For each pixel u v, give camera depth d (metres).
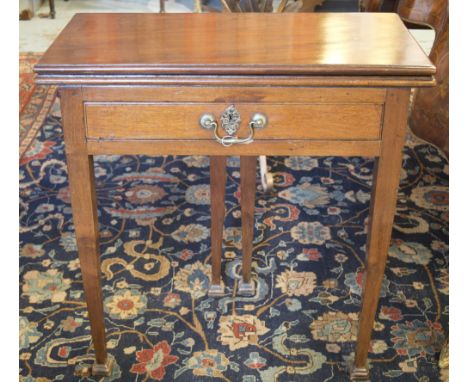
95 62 1.50
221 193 2.05
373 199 1.67
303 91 1.51
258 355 2.02
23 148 3.13
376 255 1.75
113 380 1.93
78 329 2.12
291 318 2.16
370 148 1.58
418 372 1.96
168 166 3.04
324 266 2.40
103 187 2.86
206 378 1.93
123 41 1.66
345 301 2.23
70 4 5.22
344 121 1.55
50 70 1.48
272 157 3.10
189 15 1.89
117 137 1.57
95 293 1.80
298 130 1.56
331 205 2.74
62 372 1.96
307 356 2.02
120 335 2.09
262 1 2.69
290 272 2.37
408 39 1.69
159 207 2.72
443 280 2.34
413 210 2.72
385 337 2.09
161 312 2.19
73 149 1.59
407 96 1.52
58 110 3.47
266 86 1.50
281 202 2.76
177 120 1.55
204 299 2.24
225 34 1.72
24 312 2.18
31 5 4.91
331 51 1.59
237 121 1.54
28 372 1.96
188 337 2.08
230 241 2.52
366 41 1.67
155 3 5.25
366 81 1.49
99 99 1.53
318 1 3.12
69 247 2.48
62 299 2.24
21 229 2.58
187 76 1.50
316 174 2.97
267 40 1.67
